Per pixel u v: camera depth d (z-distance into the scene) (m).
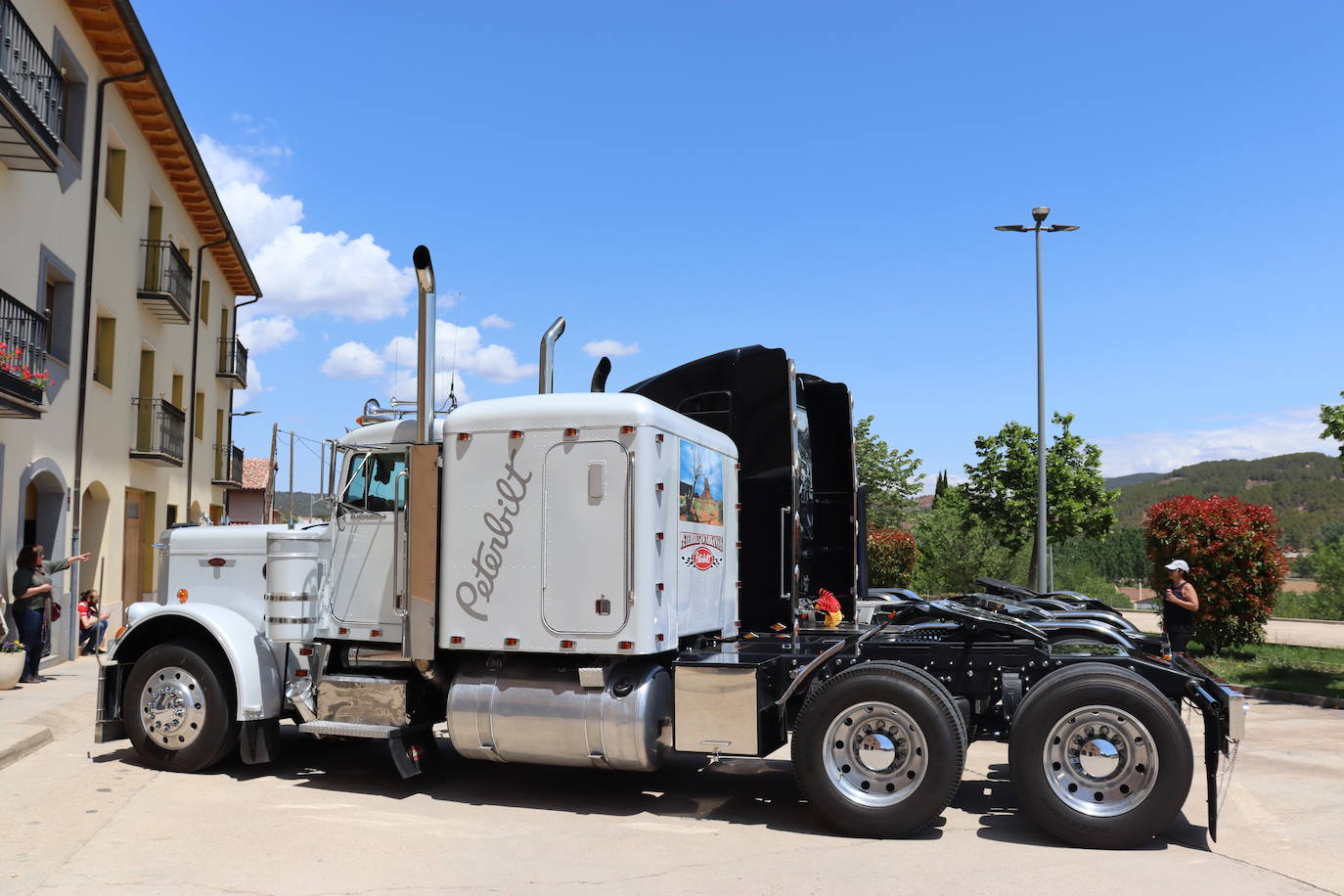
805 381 10.28
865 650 6.93
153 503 22.69
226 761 8.72
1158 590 19.77
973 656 6.76
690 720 6.80
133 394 20.75
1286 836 6.52
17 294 14.52
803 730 6.52
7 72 13.18
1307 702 13.52
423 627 7.26
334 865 5.73
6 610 14.11
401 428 7.78
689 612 7.49
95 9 16.55
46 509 16.34
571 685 6.99
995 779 8.41
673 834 6.47
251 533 8.62
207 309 27.94
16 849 5.98
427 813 7.00
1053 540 25.27
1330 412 14.37
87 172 17.47
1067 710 6.24
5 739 8.90
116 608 19.56
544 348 8.39
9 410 13.28
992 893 5.30
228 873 5.56
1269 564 18.66
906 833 6.34
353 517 7.86
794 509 8.23
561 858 5.92
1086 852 6.09
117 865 5.68
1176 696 6.40
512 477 7.13
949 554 31.08
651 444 6.91
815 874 5.61
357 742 9.63
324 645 7.91
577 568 6.93
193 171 22.81
